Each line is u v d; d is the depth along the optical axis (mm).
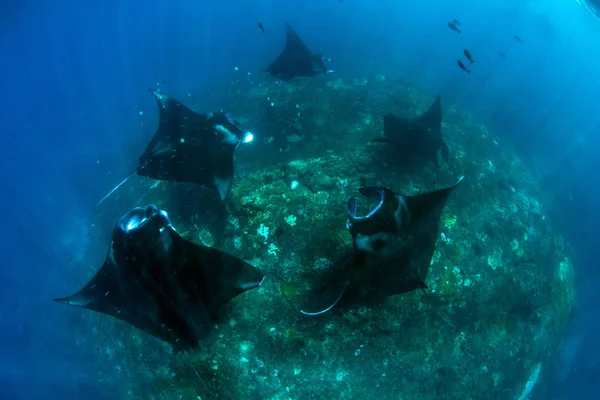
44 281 10734
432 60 23438
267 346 4504
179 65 26609
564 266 7062
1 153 20359
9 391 8352
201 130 5258
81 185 13234
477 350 5117
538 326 5980
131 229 3609
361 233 3498
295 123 7730
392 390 4621
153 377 4988
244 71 19641
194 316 3631
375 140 5457
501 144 9297
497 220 6375
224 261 3715
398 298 4672
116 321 5801
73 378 7855
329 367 4492
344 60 19469
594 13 17172
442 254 5273
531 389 6004
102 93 25781
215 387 4496
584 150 14797
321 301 4527
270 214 5281
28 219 13031
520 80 23578
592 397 7055
